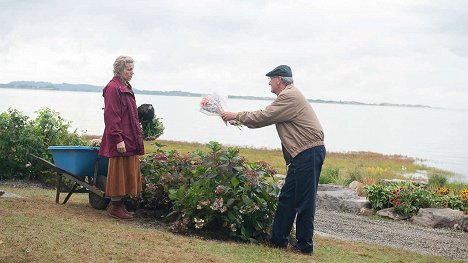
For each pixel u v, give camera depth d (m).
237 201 7.18
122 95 7.75
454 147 65.56
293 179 6.98
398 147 62.66
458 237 10.19
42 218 6.91
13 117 13.48
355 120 181.00
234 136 73.94
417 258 7.60
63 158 8.48
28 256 5.20
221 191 7.13
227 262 5.89
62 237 6.01
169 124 98.12
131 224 7.62
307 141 6.93
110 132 7.65
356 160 36.59
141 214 8.30
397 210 12.12
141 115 8.60
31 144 13.27
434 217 11.37
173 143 38.91
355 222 11.07
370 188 12.82
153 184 8.14
